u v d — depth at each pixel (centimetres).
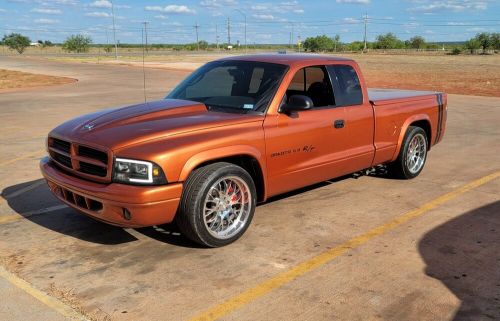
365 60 6719
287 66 543
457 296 388
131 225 434
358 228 529
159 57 7731
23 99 1867
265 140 499
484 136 1095
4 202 618
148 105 530
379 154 655
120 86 2477
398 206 600
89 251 471
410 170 718
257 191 521
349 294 390
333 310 368
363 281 411
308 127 542
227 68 576
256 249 475
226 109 524
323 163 568
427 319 356
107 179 434
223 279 415
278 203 610
